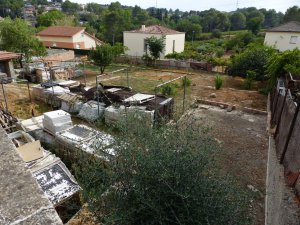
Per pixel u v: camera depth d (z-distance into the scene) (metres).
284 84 8.52
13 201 1.03
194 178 2.65
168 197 2.58
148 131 3.19
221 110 10.14
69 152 6.37
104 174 2.95
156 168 2.62
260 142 7.31
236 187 3.00
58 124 7.15
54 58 20.94
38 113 10.06
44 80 14.32
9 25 17.39
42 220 0.96
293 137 4.60
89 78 16.94
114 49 19.27
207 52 28.20
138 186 2.59
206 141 3.18
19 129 7.56
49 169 4.90
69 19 49.22
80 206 4.29
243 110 10.05
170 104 8.78
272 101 9.79
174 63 21.28
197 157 2.76
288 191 3.26
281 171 4.45
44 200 1.05
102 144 3.49
